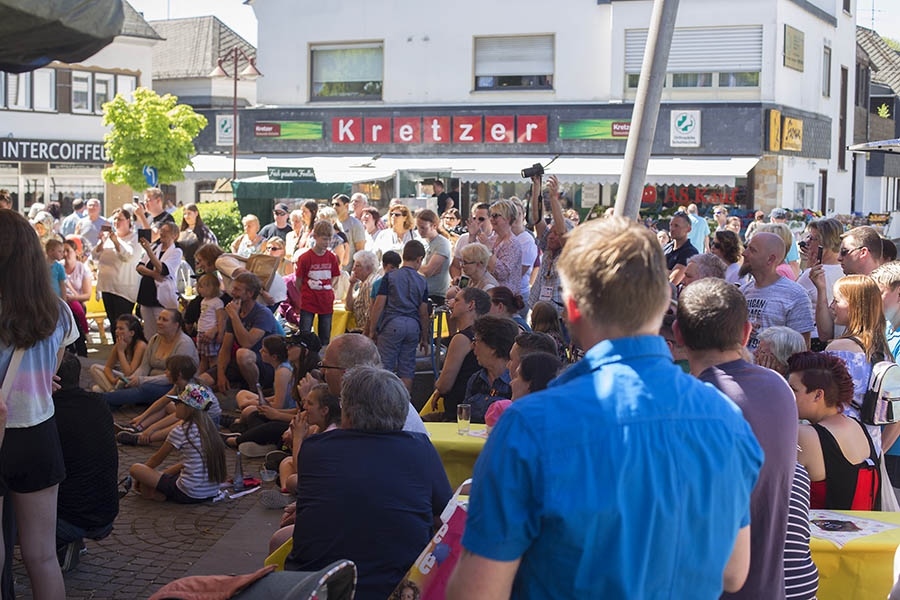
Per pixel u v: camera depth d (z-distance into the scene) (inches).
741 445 81.4
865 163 1245.1
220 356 366.6
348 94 1032.8
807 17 975.0
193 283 489.1
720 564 80.4
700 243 628.1
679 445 77.2
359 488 148.3
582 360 80.5
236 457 281.6
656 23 222.4
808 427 160.1
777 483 113.5
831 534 147.7
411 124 991.6
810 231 276.4
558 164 917.2
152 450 312.3
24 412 150.5
